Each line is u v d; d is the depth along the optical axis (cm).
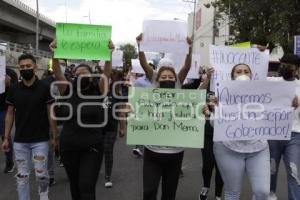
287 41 2256
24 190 593
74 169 547
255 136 511
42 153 584
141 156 1076
